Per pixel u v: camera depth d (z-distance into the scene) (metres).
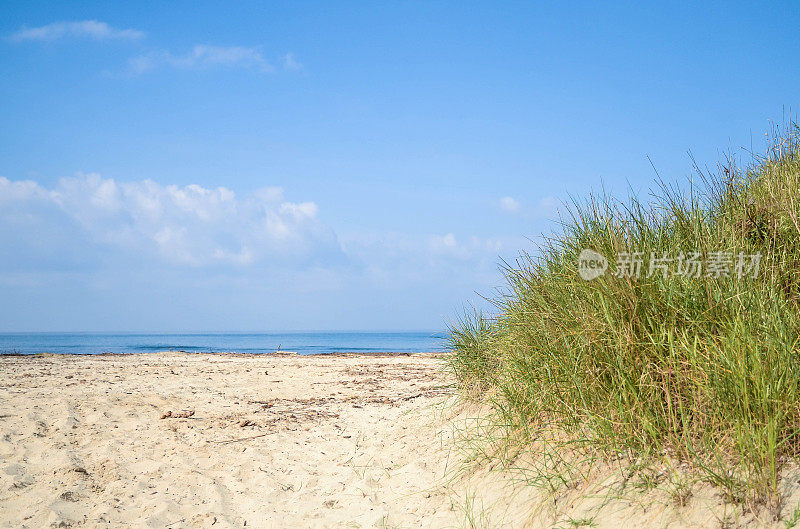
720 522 2.37
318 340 70.62
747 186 4.86
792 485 2.38
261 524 3.76
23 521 3.77
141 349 37.53
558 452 3.51
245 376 10.40
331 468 4.78
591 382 3.43
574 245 4.34
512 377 4.27
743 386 2.65
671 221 4.16
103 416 6.49
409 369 11.23
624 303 3.46
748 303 3.11
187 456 5.14
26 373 10.55
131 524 3.74
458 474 4.09
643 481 2.85
